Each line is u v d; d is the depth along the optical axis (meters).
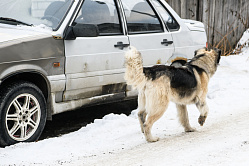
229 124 5.00
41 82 4.92
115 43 5.63
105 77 5.53
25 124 4.60
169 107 6.30
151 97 4.36
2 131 4.29
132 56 4.25
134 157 3.85
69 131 5.46
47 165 3.80
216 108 6.15
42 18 5.21
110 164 3.67
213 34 12.12
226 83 7.93
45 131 5.46
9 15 5.27
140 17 6.19
